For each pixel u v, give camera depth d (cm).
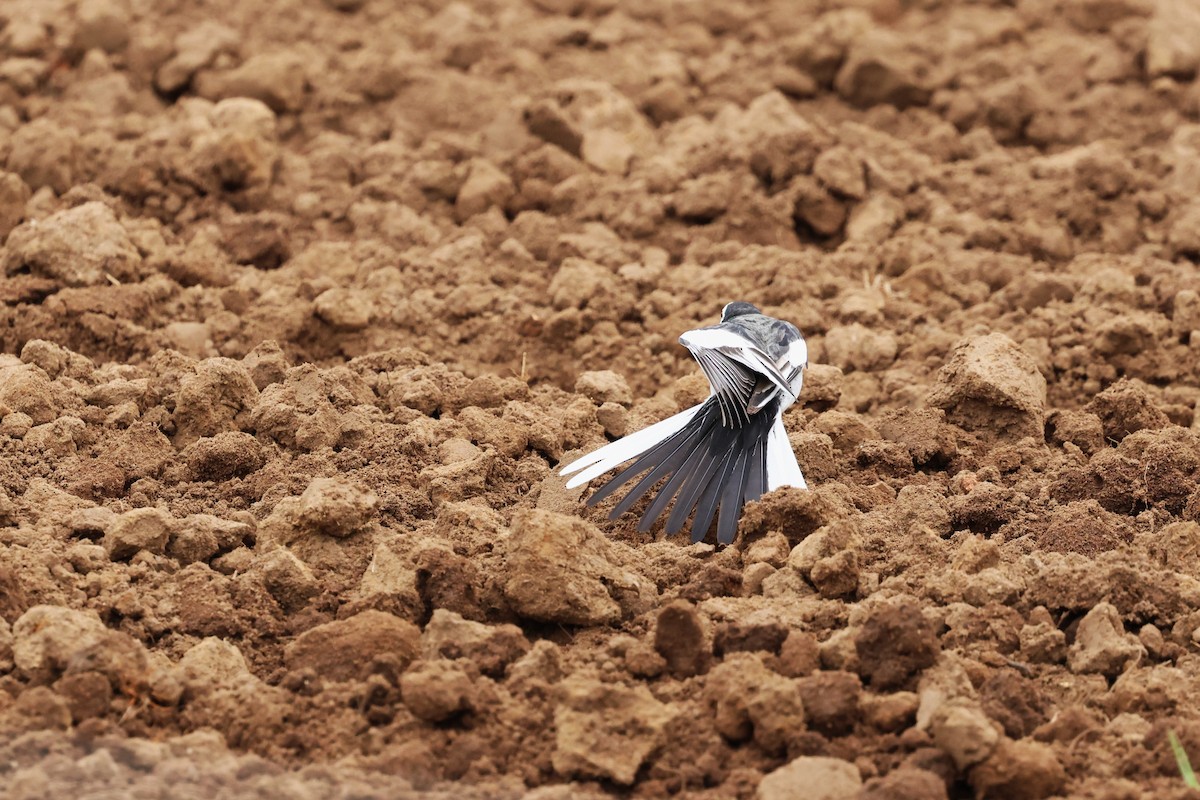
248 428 3244
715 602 2589
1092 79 5716
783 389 2764
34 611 2398
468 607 2553
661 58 5638
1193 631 2520
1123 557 2683
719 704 2269
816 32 5578
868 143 5116
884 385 3728
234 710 2300
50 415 3195
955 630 2500
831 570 2602
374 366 3653
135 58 5369
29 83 5206
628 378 3850
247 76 5178
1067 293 4109
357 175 4822
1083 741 2248
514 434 3231
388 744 2244
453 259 4234
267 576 2631
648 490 2955
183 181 4516
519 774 2206
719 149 4859
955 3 6291
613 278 4150
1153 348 3834
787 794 2108
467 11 5778
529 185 4697
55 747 2170
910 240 4466
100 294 3803
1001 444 3375
